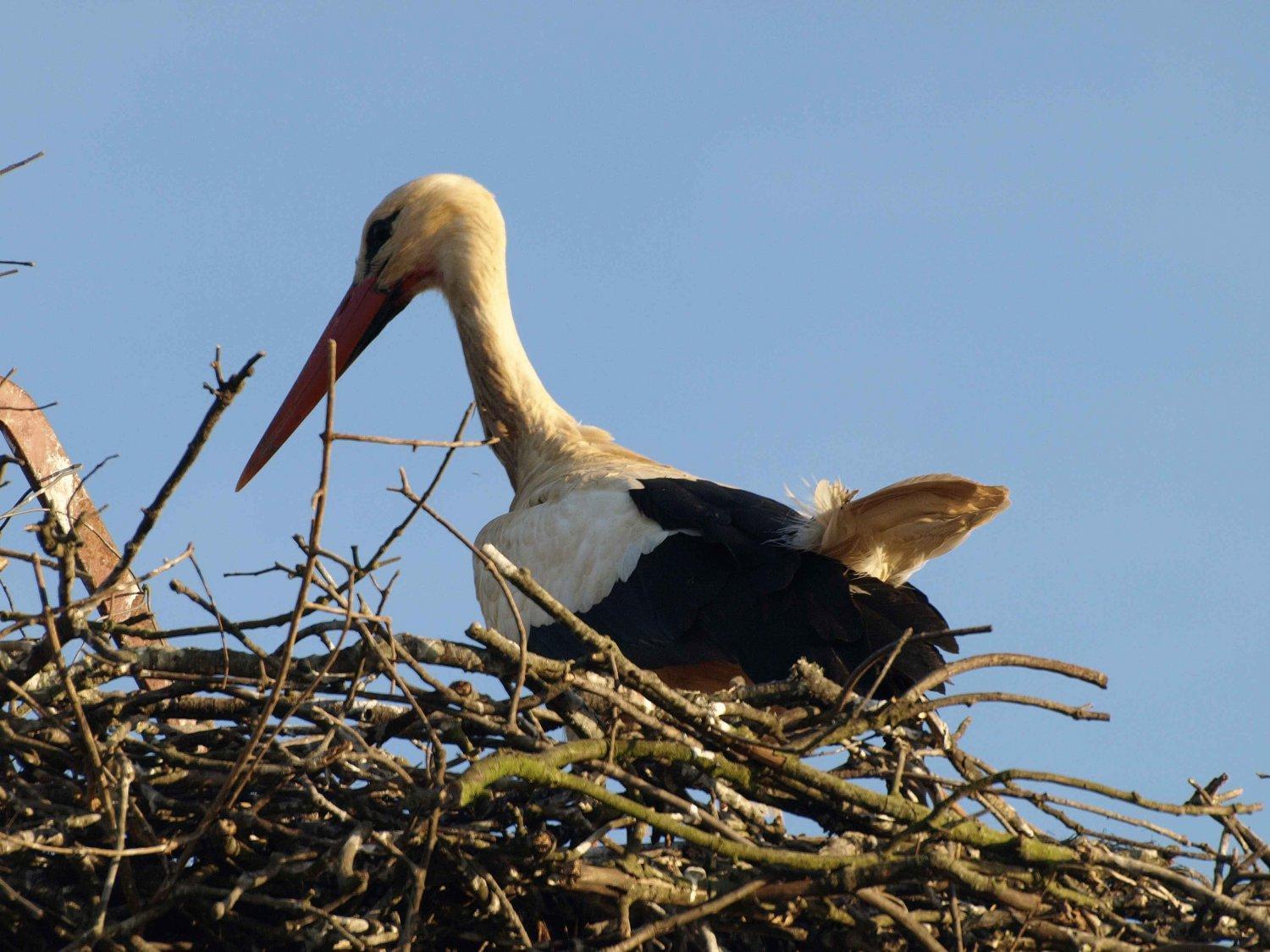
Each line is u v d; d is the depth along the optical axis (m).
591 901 8.95
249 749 7.97
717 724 8.80
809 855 8.52
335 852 8.31
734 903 8.74
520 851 8.61
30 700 8.30
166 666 8.80
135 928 8.12
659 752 8.74
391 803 8.99
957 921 8.66
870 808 8.85
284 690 8.80
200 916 8.47
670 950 9.03
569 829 9.41
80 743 8.18
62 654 8.20
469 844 8.60
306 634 8.75
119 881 8.52
